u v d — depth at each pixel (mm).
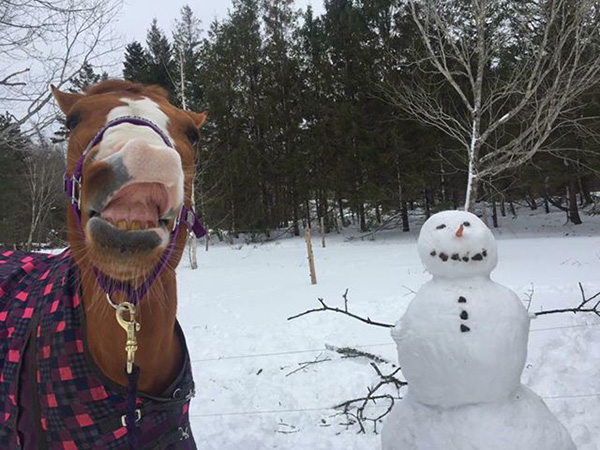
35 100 6516
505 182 22375
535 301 6559
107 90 1870
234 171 24078
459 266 2250
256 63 26156
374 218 25484
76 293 1838
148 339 1752
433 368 2160
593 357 4621
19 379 1880
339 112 21859
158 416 1930
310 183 23750
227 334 6480
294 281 10523
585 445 3240
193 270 14180
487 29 11773
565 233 19141
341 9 24016
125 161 1161
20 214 21078
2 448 1962
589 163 18297
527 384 4223
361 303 7410
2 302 2182
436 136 20641
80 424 1802
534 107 11352
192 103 25953
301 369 5000
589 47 11820
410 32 19766
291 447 3584
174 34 26000
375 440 3604
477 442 2084
